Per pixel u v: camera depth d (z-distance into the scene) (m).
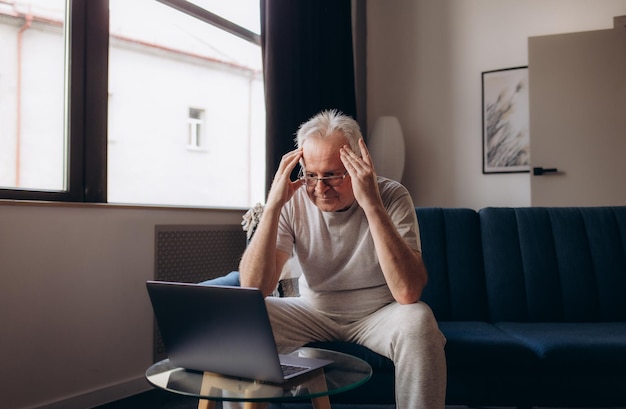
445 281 2.05
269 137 2.85
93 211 2.09
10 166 2.72
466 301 2.03
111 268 2.16
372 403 1.51
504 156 3.71
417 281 1.36
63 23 2.15
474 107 3.84
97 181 2.20
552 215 2.14
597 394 1.54
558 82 3.42
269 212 1.47
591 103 3.36
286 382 1.02
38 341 1.90
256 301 0.97
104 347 2.13
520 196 3.67
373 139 3.89
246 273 1.46
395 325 1.32
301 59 3.11
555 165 3.41
